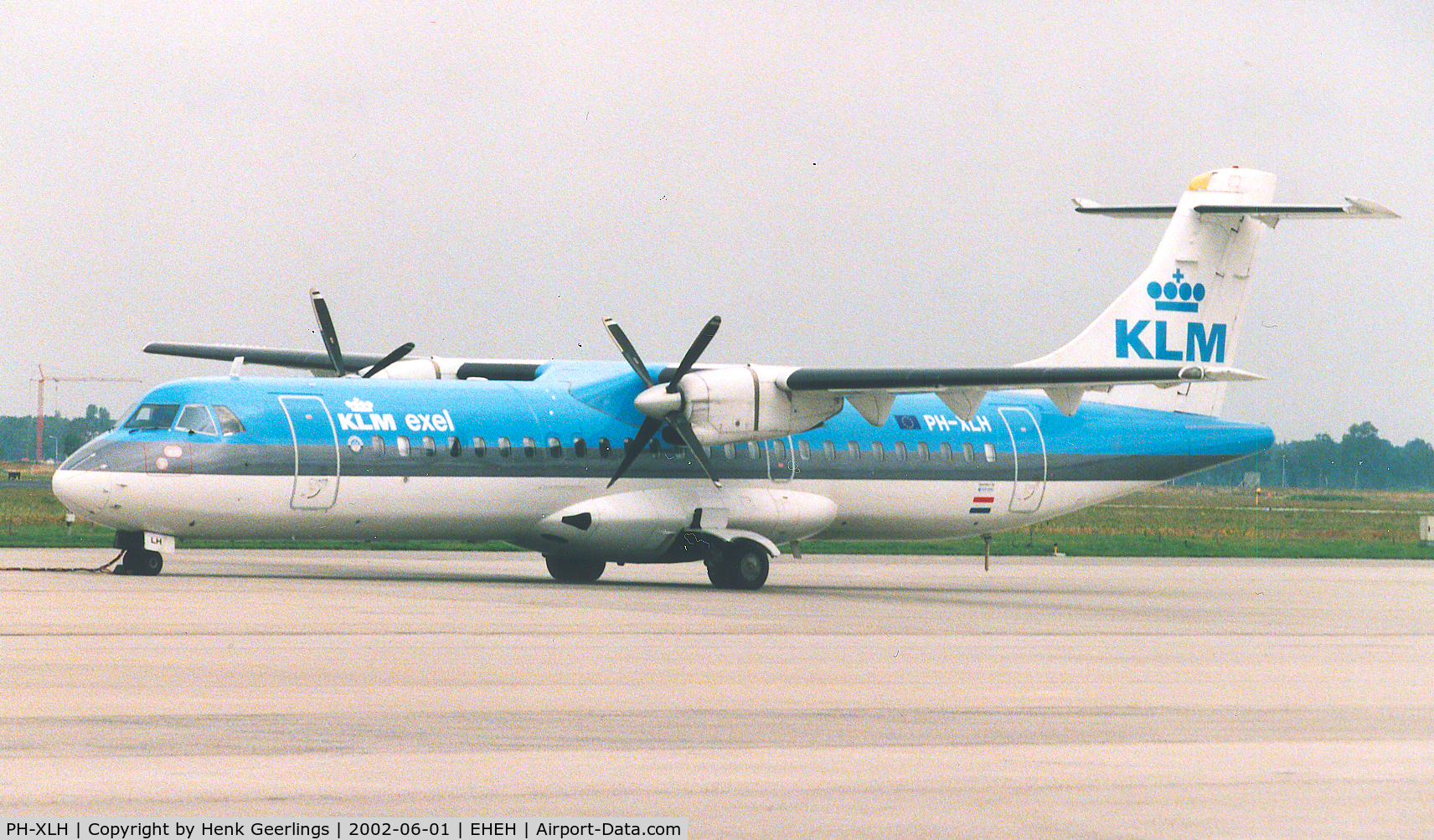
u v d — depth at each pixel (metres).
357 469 65.69
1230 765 28.27
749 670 39.25
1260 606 69.06
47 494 174.00
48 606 50.31
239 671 36.50
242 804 23.33
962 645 47.06
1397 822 24.17
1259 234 83.31
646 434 68.88
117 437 64.06
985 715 32.97
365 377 78.12
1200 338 83.19
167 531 64.00
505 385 71.44
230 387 65.88
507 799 24.02
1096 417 82.00
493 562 90.81
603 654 41.75
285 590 60.25
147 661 37.84
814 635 48.69
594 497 70.31
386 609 52.94
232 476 63.62
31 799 23.34
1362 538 161.62
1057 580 87.44
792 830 22.66
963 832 22.80
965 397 67.12
